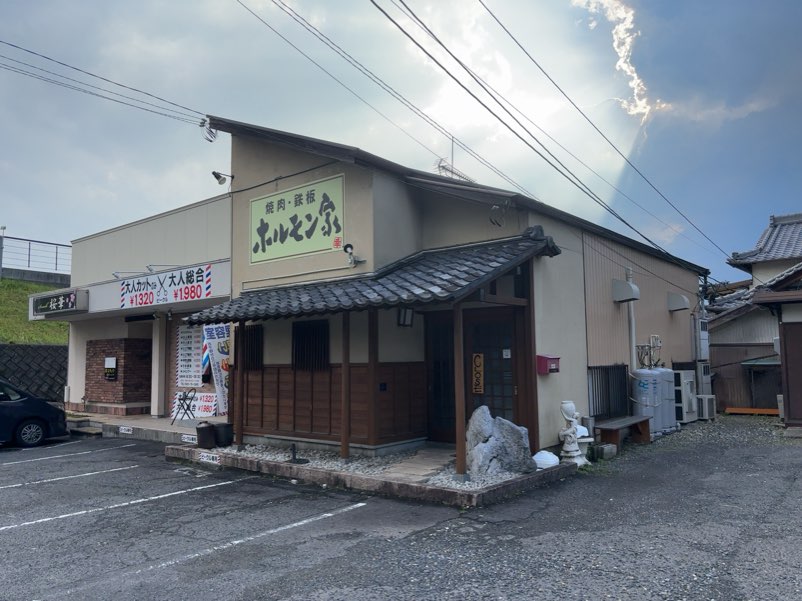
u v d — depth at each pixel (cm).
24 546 587
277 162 1093
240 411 1036
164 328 1568
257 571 502
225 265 1173
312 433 986
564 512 652
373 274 914
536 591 442
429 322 1012
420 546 552
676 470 862
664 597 424
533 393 880
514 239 908
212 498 768
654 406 1162
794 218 2269
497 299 832
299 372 1013
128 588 474
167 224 1383
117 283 1440
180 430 1300
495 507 675
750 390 1577
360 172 951
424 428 994
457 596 438
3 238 2381
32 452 1205
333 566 507
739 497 702
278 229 1080
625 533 574
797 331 1177
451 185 928
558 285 980
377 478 761
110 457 1111
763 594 424
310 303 849
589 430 965
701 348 1544
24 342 2027
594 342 1080
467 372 964
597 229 1088
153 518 680
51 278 2497
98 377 1692
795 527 581
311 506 713
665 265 1447
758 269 2078
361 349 928
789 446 1036
